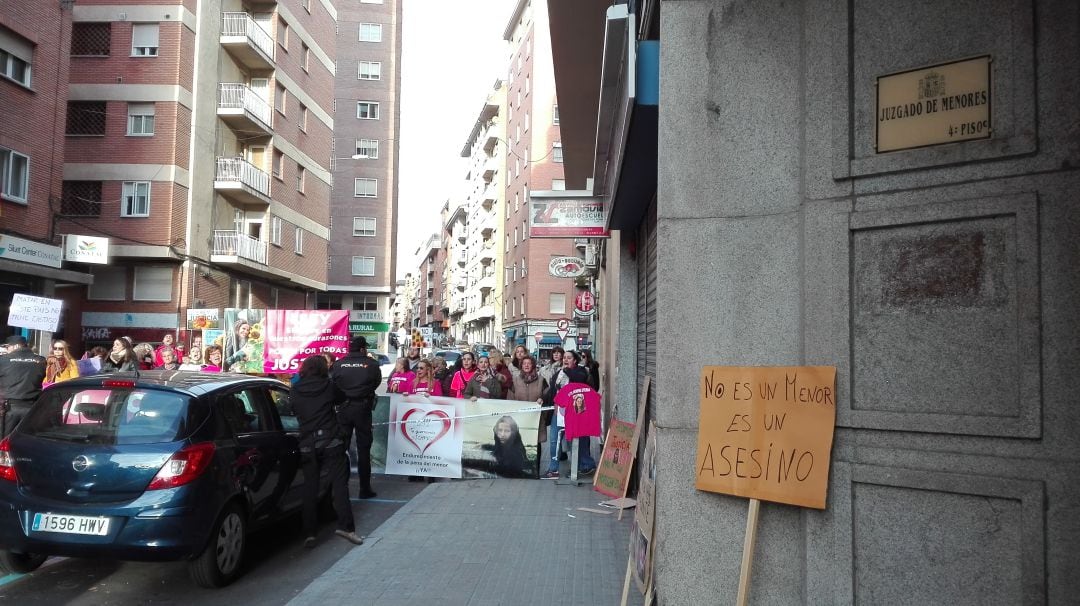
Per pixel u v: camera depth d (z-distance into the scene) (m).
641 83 5.18
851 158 3.82
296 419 7.84
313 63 39.34
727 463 4.14
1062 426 3.17
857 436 3.71
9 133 19.58
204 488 5.76
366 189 56.00
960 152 3.49
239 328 13.11
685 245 4.40
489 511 8.51
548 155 52.00
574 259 20.88
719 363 4.28
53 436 5.77
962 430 3.40
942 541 3.45
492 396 11.21
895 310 3.66
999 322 3.37
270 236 34.25
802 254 4.06
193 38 29.34
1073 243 3.19
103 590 5.88
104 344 28.22
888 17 3.77
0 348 9.84
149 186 27.98
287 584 6.07
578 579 5.99
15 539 5.50
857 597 3.66
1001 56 3.42
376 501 9.26
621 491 8.22
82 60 28.25
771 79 4.27
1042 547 3.17
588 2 10.33
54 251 20.77
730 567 4.16
